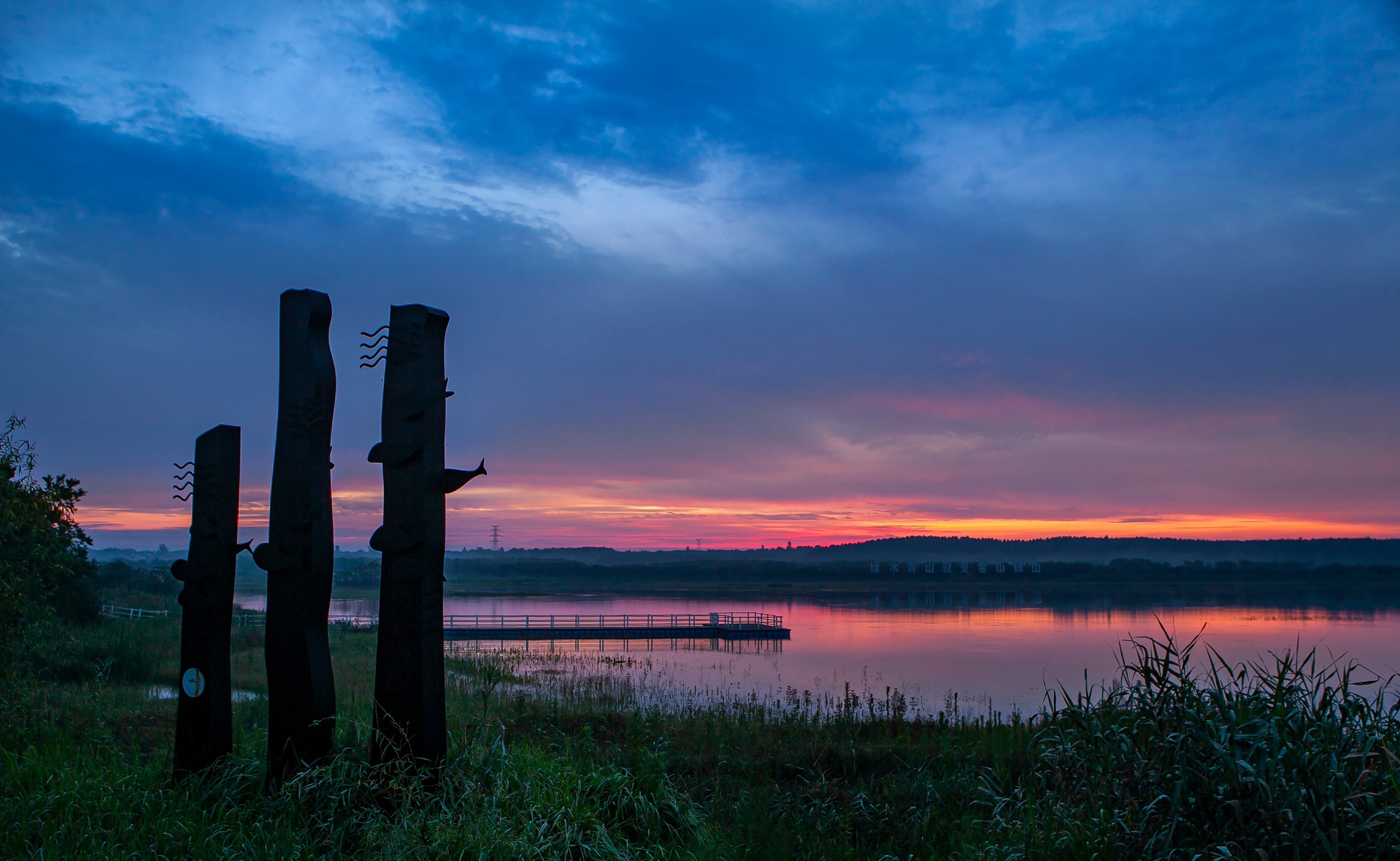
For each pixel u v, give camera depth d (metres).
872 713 15.57
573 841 6.32
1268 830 5.35
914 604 99.56
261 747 8.30
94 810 6.43
